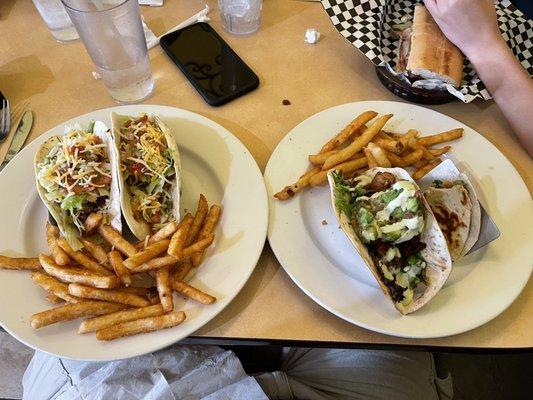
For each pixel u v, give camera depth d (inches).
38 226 39.4
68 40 53.2
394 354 45.9
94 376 39.8
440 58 44.3
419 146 42.3
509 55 43.6
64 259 34.9
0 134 44.6
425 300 33.7
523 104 42.7
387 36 50.4
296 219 39.1
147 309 33.3
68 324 33.4
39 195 39.9
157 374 39.6
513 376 58.5
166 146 42.1
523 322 34.4
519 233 37.8
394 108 45.9
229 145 42.9
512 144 45.0
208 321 33.5
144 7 56.0
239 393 38.4
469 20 43.2
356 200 39.6
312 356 46.9
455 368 58.4
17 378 59.1
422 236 37.6
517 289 34.5
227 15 51.6
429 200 39.7
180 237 35.6
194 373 39.2
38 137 43.3
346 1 49.8
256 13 52.1
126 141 42.6
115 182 39.2
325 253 37.6
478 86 45.4
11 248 37.7
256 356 49.5
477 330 34.0
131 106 45.4
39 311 34.0
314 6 56.8
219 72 49.5
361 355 45.4
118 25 42.1
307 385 43.9
